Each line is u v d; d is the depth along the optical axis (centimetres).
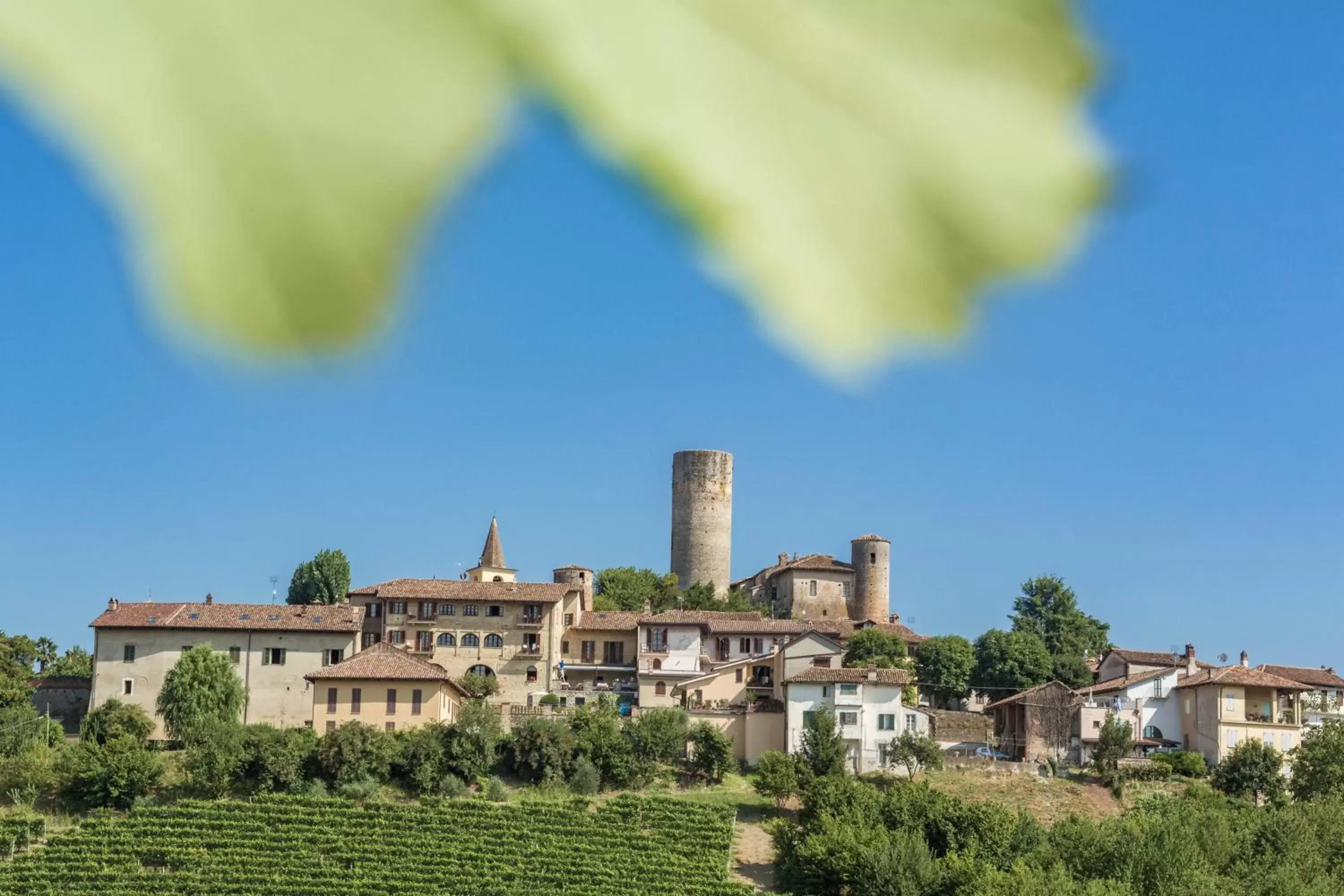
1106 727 9900
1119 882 6506
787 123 148
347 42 132
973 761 9969
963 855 7375
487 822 8362
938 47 152
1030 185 151
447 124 133
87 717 9662
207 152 125
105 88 122
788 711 10019
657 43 145
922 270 147
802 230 146
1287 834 7112
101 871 7706
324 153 128
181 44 126
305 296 124
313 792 8600
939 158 150
